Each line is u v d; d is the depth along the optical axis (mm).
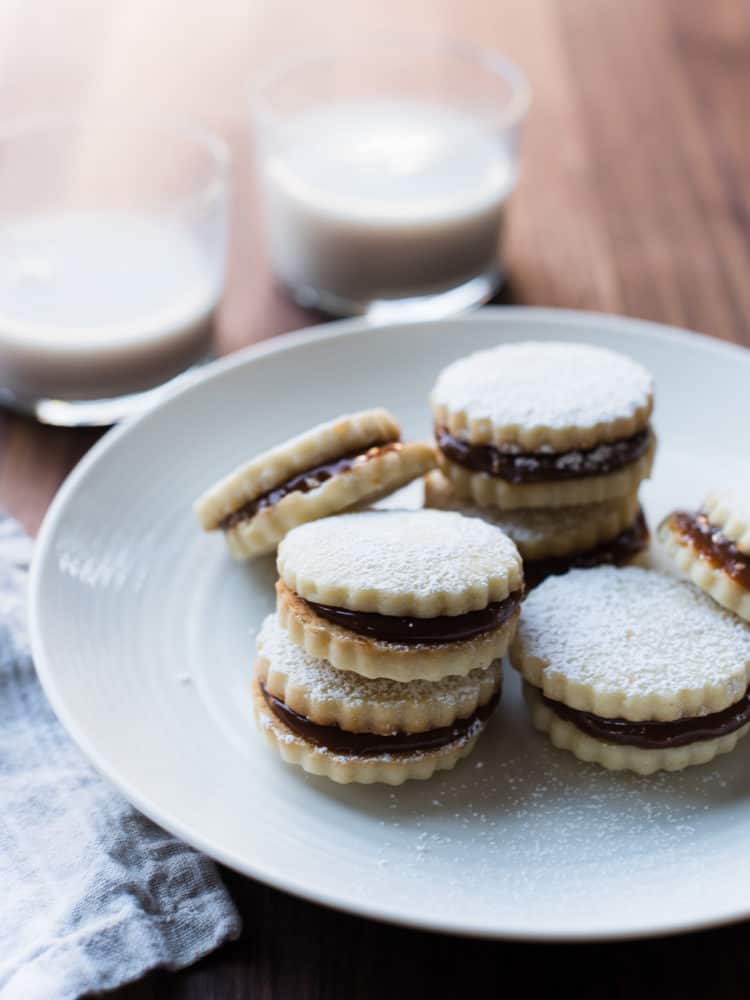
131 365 496
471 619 371
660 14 713
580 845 365
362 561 374
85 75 638
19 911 358
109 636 405
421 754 375
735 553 392
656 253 567
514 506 417
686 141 625
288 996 348
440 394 428
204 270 513
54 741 395
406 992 349
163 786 366
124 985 344
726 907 336
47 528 415
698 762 381
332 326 484
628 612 395
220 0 702
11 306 496
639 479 424
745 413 469
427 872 358
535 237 575
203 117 622
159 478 442
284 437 464
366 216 530
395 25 685
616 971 352
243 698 399
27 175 522
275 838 363
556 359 438
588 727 379
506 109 564
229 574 425
